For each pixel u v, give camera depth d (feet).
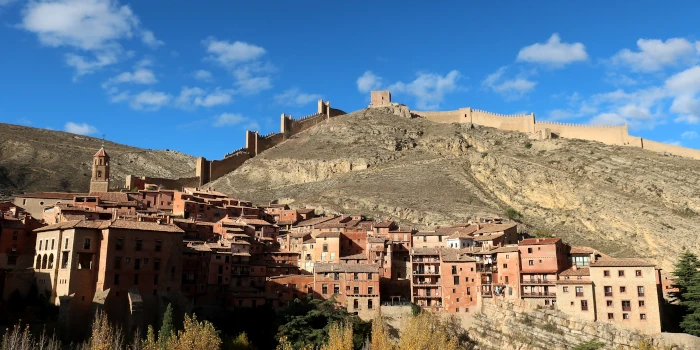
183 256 429.38
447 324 430.61
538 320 403.13
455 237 500.74
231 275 450.71
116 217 446.19
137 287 375.25
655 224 576.61
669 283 470.80
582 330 387.96
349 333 341.00
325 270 443.73
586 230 615.98
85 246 370.32
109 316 359.25
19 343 299.38
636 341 372.58
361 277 437.99
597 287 397.39
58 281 369.50
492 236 490.49
